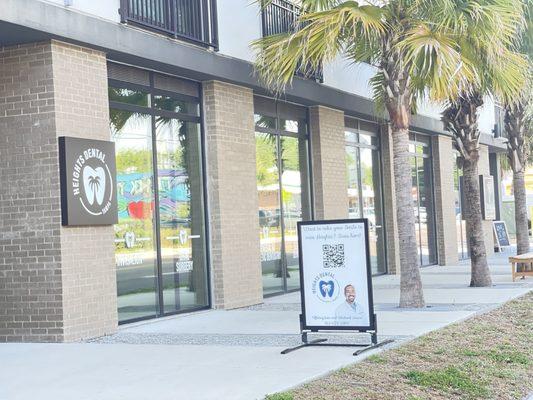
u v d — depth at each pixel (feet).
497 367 28.45
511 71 43.78
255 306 46.37
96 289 35.27
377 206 67.67
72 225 33.96
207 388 23.63
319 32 37.86
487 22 39.65
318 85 54.13
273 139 52.37
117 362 28.63
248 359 28.27
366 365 27.02
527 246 66.90
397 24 40.70
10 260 34.42
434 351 30.01
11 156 34.47
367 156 66.28
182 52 40.88
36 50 34.06
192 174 44.37
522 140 67.21
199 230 44.75
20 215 34.30
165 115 42.29
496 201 107.14
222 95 45.42
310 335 33.63
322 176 56.13
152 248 40.81
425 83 42.39
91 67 35.76
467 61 39.06
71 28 33.71
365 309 29.84
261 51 42.80
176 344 32.50
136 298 39.52
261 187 50.67
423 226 76.74
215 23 43.78
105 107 36.40
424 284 56.34
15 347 32.76
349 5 39.29
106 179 35.78
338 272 30.22
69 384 25.09
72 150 33.91
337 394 23.16
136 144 40.11
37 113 34.04
